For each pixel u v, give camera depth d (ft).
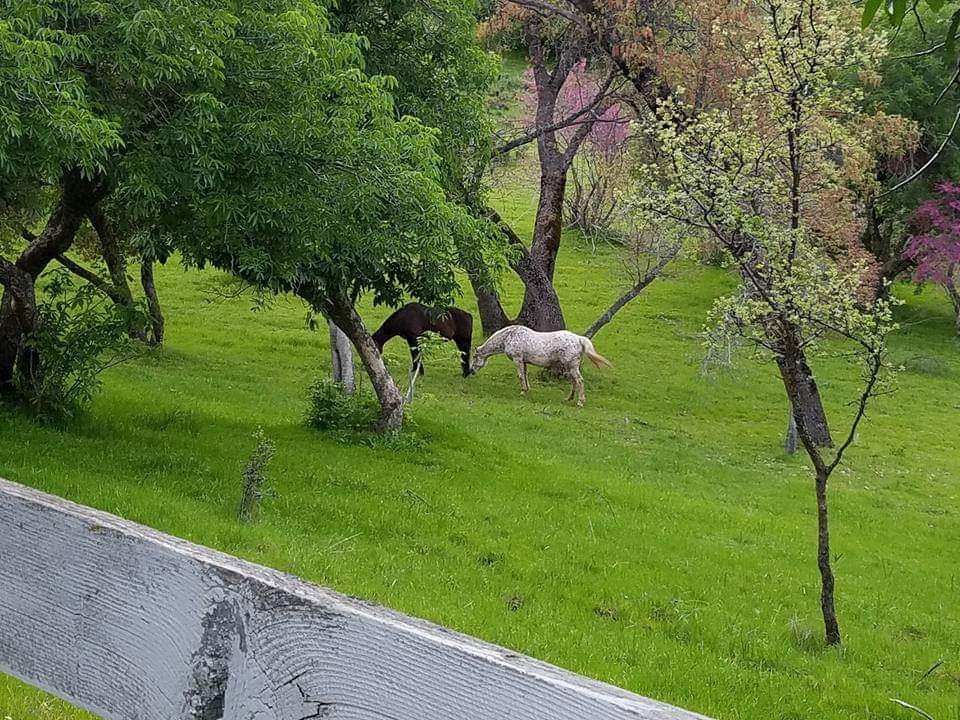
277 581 4.64
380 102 35.86
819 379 96.63
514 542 37.29
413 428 50.72
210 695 4.69
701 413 81.76
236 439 44.37
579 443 63.31
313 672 4.40
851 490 62.34
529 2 69.72
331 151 34.91
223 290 101.35
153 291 71.56
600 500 46.42
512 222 127.34
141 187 31.63
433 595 28.86
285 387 68.95
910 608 38.60
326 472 41.14
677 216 29.71
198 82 33.27
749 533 46.39
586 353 78.84
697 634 30.86
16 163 30.19
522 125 104.42
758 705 25.09
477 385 80.23
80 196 38.40
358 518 35.96
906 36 90.89
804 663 29.58
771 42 29.63
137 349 48.91
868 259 58.80
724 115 30.19
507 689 3.89
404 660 4.18
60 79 29.76
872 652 31.96
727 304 29.55
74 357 40.09
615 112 102.83
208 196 33.65
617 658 26.76
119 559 5.11
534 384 83.41
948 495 64.75
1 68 27.02
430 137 38.70
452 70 48.93
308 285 45.24
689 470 61.05
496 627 26.73
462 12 48.52
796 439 71.77
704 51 61.98
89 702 5.20
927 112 89.56
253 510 32.32
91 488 30.76
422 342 54.13
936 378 99.55
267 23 33.63
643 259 115.14
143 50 30.83
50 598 5.38
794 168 29.78
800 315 28.25
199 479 36.24
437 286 47.47
